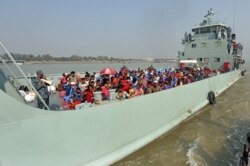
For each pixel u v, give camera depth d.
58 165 5.88
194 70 19.33
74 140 6.29
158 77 14.62
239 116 13.75
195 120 12.79
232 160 7.73
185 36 30.08
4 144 4.75
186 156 8.08
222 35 27.42
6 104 4.75
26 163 5.17
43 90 8.02
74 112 6.22
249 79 36.22
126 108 8.17
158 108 10.23
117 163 7.50
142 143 8.80
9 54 4.92
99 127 7.06
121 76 12.86
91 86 9.14
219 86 22.33
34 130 5.30
